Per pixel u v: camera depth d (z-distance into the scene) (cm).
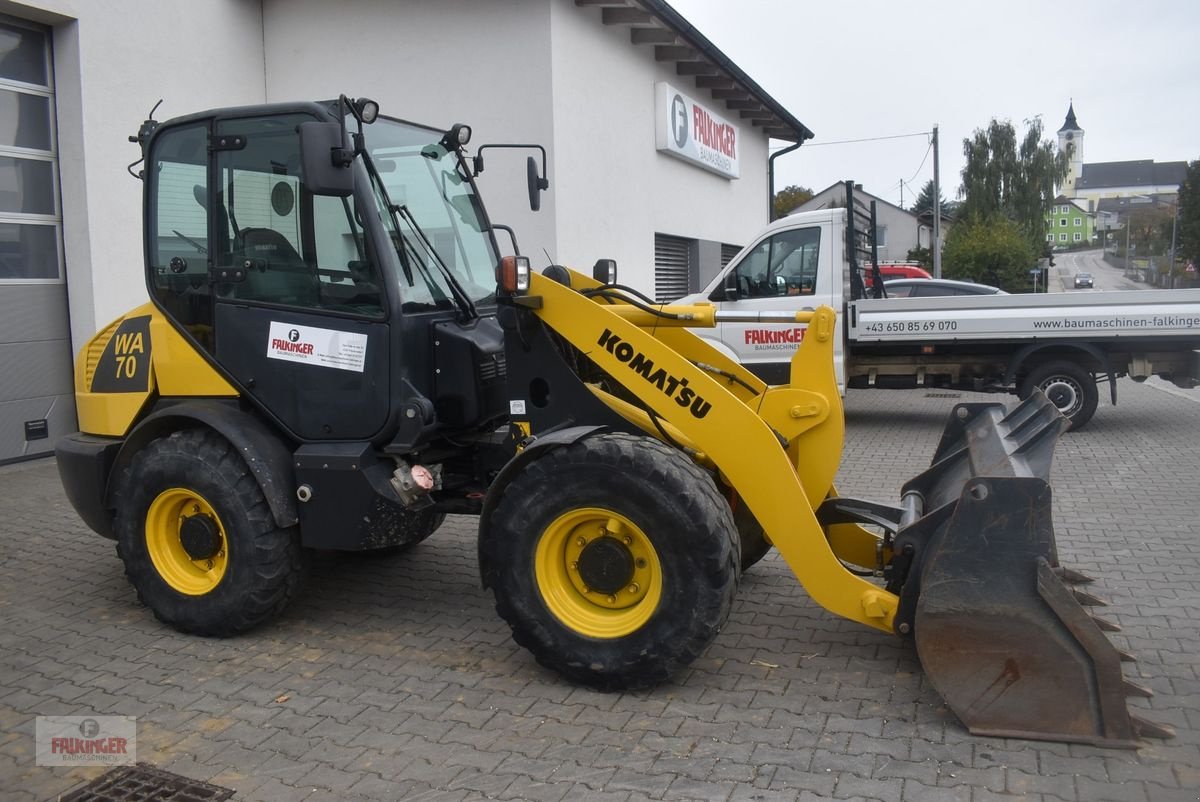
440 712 407
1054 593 361
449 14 1097
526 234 1105
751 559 539
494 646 479
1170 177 15575
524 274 442
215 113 484
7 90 878
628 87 1314
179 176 499
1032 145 6184
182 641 491
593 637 413
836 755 362
